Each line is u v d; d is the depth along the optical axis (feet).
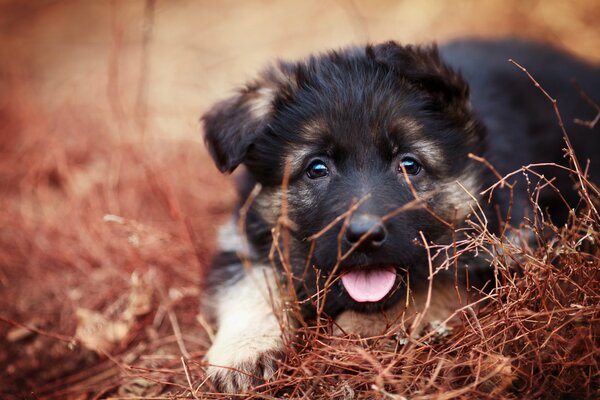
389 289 2.48
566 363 2.34
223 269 2.77
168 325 2.82
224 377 2.48
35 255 3.11
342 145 2.55
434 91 2.62
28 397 2.66
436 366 2.37
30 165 3.47
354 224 2.41
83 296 2.95
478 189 2.61
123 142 3.43
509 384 2.37
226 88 3.83
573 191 2.84
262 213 2.66
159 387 2.60
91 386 2.67
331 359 2.43
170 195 3.12
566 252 2.43
